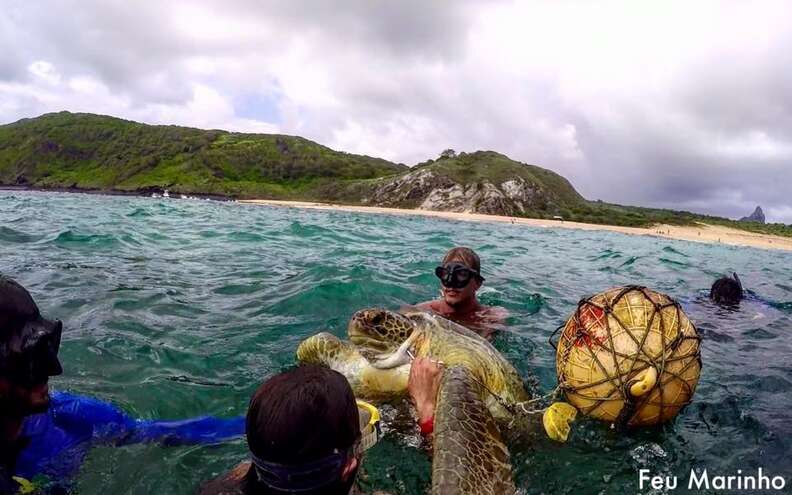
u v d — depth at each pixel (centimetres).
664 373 347
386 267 1052
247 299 718
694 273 1483
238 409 407
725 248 2984
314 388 180
